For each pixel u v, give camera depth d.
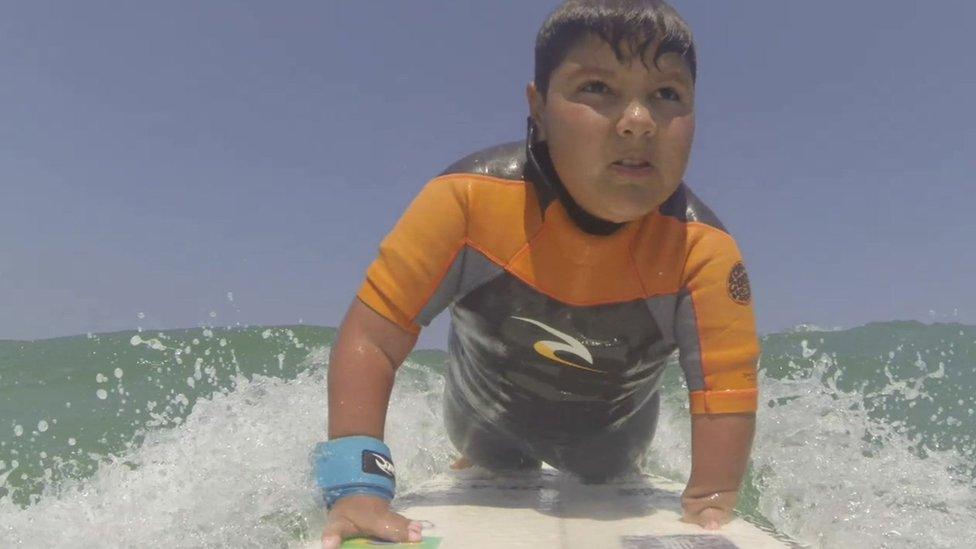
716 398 0.80
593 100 0.71
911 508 0.98
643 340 0.83
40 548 0.92
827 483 1.03
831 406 1.34
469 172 0.80
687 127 0.72
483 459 1.07
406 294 0.79
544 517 0.82
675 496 0.93
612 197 0.72
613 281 0.79
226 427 1.19
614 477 1.02
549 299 0.80
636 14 0.70
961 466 1.23
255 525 0.88
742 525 0.79
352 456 0.75
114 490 1.02
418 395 1.52
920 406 1.67
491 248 0.79
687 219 0.81
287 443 1.12
